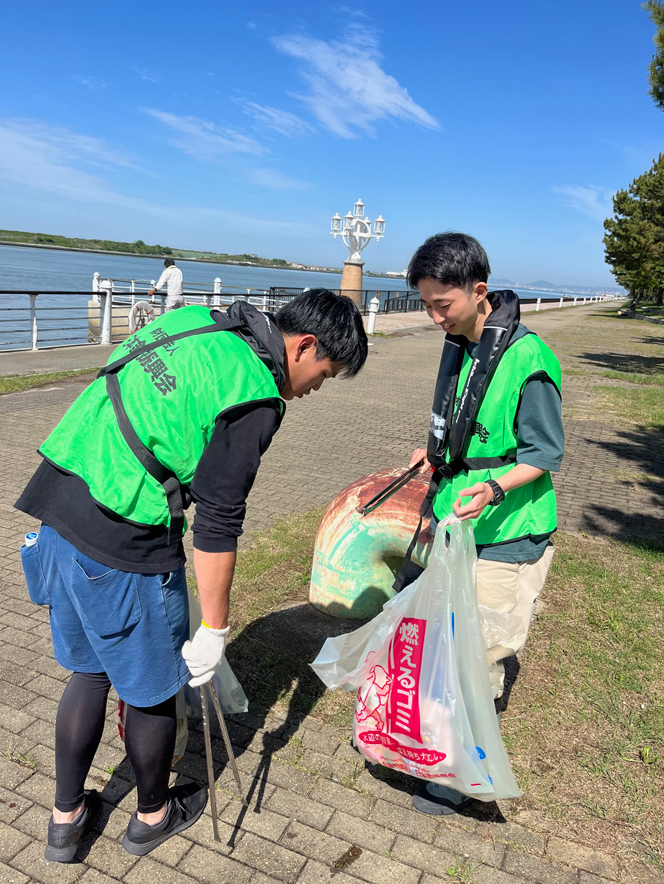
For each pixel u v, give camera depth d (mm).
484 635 2164
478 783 1979
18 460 5531
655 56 12445
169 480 1703
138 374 1692
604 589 3861
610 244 43531
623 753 2551
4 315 22359
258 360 1726
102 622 1734
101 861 2004
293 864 2027
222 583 1703
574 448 7461
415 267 1992
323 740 2561
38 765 2340
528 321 29781
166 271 12930
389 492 2666
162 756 1938
